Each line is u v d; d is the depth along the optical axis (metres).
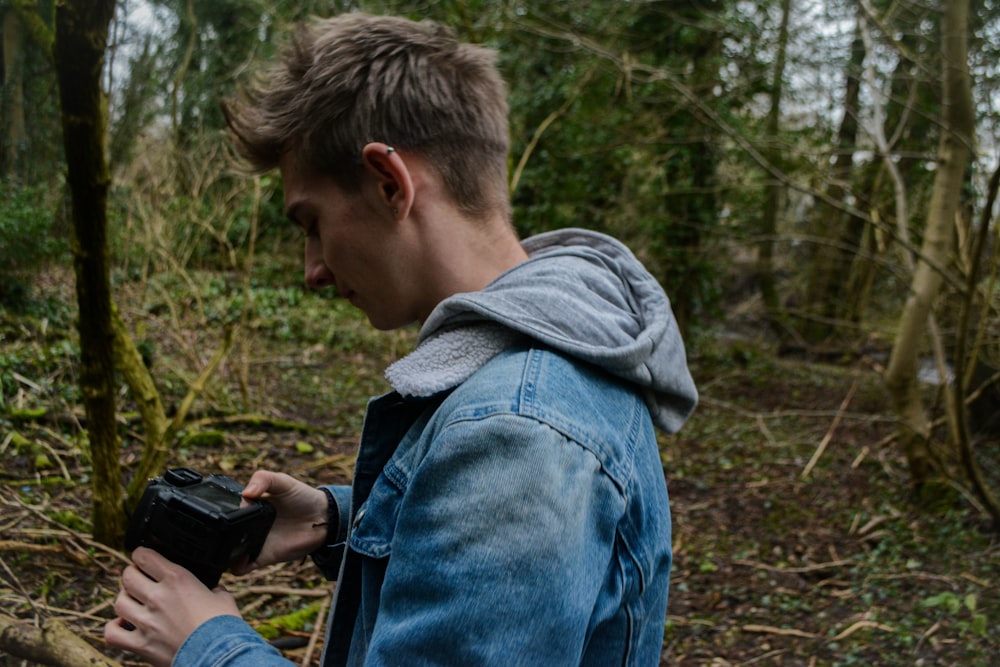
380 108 0.92
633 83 9.48
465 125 0.95
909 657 3.71
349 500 1.21
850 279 11.05
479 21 8.34
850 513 5.61
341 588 0.97
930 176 8.44
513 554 0.76
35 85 7.64
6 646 2.06
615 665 0.90
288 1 8.30
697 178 10.08
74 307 7.36
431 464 0.81
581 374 0.89
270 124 0.97
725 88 9.33
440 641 0.74
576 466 0.81
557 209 10.04
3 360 5.43
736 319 12.76
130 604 0.91
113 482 3.46
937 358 5.66
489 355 0.90
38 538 3.56
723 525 5.45
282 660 0.86
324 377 8.23
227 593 0.94
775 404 9.18
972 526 5.27
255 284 10.31
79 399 5.36
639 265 1.10
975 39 5.48
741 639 3.93
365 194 0.95
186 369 6.84
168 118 10.57
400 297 0.98
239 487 1.07
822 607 4.29
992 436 7.15
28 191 7.11
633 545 0.90
